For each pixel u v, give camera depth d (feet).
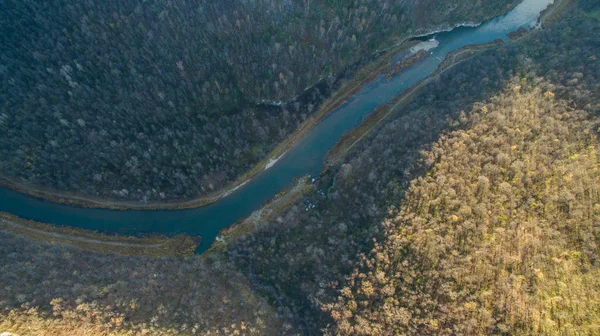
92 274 312.71
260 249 335.06
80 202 368.07
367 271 278.05
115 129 362.74
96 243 350.02
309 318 296.51
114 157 358.64
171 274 324.39
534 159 289.74
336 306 278.05
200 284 315.78
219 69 393.09
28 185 369.09
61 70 366.63
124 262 334.03
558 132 300.40
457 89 377.30
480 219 268.82
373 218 304.30
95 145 359.66
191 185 364.58
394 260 271.69
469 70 395.14
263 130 388.37
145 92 368.68
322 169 382.42
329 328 278.26
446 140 314.14
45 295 284.82
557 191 271.90
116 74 372.58
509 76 358.43
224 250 347.36
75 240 349.00
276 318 303.48
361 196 326.44
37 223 356.79
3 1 388.16
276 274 323.57
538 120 311.06
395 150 337.72
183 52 386.73
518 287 241.96
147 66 380.17
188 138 368.68
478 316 239.09
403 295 260.01
